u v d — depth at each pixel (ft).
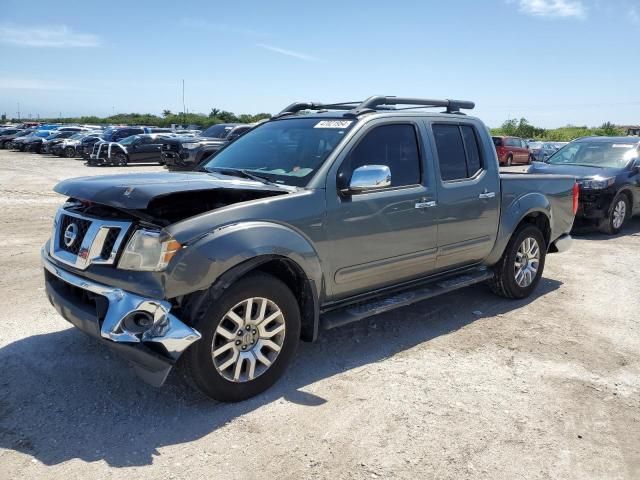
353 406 11.69
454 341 15.53
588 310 18.61
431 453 10.11
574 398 12.37
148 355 10.04
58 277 11.71
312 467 9.61
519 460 10.00
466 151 16.79
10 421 10.64
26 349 13.80
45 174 65.57
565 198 20.53
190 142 57.11
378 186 12.56
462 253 16.62
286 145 14.51
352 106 16.79
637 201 34.35
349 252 13.29
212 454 9.88
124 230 10.69
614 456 10.22
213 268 10.57
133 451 9.88
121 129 98.12
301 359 13.97
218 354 11.12
